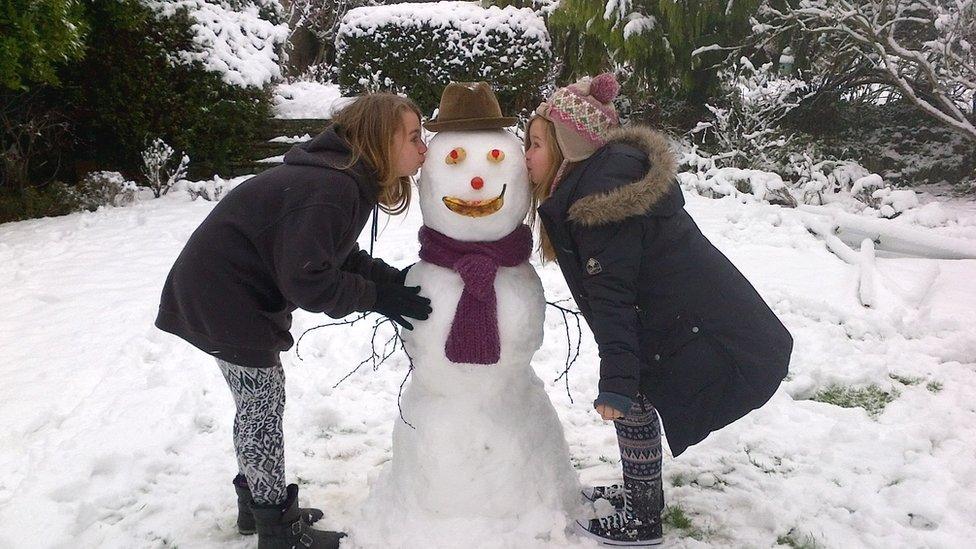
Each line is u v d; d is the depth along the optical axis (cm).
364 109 239
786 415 365
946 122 823
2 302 548
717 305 243
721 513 289
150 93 907
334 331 479
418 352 255
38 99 903
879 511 285
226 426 367
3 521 286
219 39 957
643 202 227
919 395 383
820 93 1045
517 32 1070
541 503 267
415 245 659
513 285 255
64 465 322
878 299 514
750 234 673
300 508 286
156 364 437
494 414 261
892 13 886
